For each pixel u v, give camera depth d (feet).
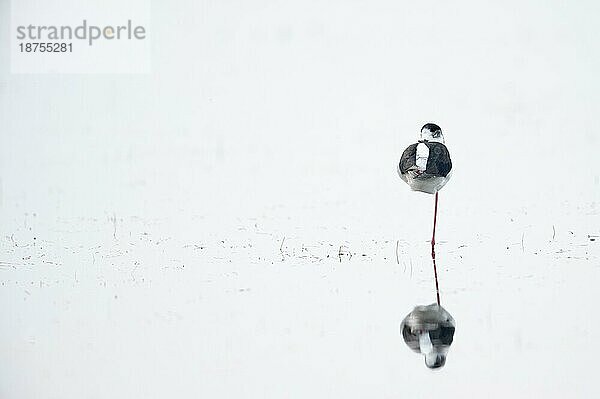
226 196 42.96
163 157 49.03
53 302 27.76
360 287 28.14
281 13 64.95
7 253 34.32
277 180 45.47
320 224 37.60
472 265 30.55
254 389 20.16
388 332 23.75
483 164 45.60
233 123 53.42
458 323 24.31
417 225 36.91
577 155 46.26
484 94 54.60
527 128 50.19
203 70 58.95
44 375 21.54
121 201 42.47
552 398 19.24
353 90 56.29
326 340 23.25
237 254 33.24
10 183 45.39
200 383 20.61
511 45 59.82
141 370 21.67
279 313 25.73
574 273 29.17
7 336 24.61
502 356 21.81
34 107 54.65
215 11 64.95
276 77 58.54
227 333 24.06
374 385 20.15
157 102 55.83
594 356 21.68
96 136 51.72
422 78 57.36
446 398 19.34
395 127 51.67
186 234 36.65
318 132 51.93
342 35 62.69
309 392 19.84
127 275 30.68
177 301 27.35
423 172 31.63
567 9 63.21
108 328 24.95
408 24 63.52
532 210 38.42
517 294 26.91
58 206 41.60
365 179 44.91
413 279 29.01
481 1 65.46
